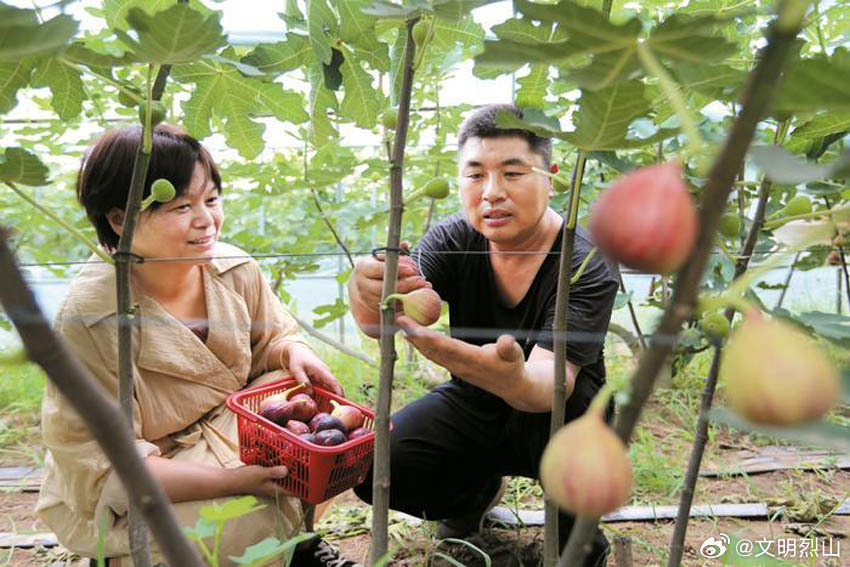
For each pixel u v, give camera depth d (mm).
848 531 2826
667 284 3139
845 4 1975
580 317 2219
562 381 1379
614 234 516
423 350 1826
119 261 1235
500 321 2588
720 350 1577
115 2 1704
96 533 2184
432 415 2615
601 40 773
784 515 2957
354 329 5816
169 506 790
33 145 3998
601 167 3568
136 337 2217
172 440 2387
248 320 2533
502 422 2576
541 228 2416
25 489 3404
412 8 1225
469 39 1842
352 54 1723
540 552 2721
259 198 4773
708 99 1943
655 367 590
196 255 2184
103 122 2832
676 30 787
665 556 2604
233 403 2291
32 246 4465
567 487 608
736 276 1507
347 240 5328
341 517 3053
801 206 1446
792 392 524
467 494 2734
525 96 1872
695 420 3889
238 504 1339
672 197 516
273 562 2148
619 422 634
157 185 1253
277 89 1834
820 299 5031
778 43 489
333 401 2498
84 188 2094
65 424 2092
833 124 1392
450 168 4113
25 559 2756
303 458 2104
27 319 632
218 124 2311
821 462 3471
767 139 2127
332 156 3268
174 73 1753
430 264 2555
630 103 998
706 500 3125
